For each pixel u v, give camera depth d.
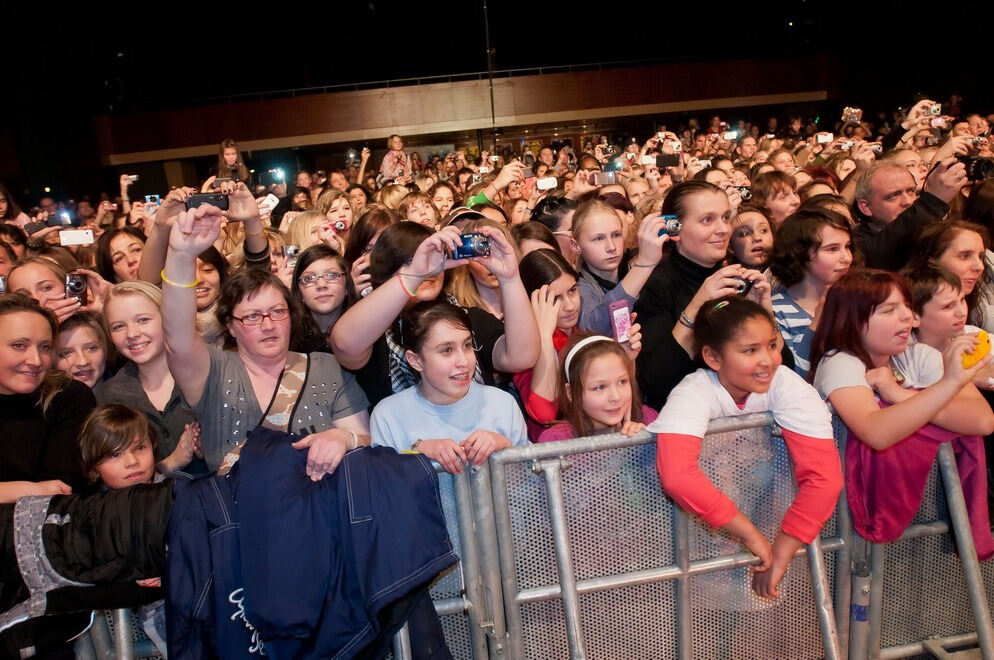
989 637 2.10
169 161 19.77
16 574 1.78
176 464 2.35
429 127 19.50
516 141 20.81
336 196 5.45
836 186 5.57
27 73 16.16
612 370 2.16
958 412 2.07
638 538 2.06
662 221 2.72
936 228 2.79
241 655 1.79
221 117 19.30
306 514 1.80
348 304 2.86
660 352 2.40
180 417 2.45
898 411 1.96
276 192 7.75
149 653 2.01
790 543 1.96
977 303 2.91
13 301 2.15
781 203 4.20
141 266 3.05
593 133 20.97
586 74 19.80
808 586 2.23
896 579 2.26
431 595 2.02
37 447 2.17
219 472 2.14
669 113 20.50
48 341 2.17
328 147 20.81
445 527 1.88
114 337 2.44
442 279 2.48
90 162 18.55
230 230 4.67
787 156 6.83
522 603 2.04
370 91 19.30
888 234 3.14
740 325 1.97
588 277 3.39
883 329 2.09
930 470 2.20
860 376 2.10
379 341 2.50
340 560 1.82
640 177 6.14
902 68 17.84
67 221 4.93
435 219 5.05
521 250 3.36
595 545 2.04
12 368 2.09
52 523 1.80
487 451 1.91
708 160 7.96
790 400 2.01
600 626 2.10
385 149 20.56
